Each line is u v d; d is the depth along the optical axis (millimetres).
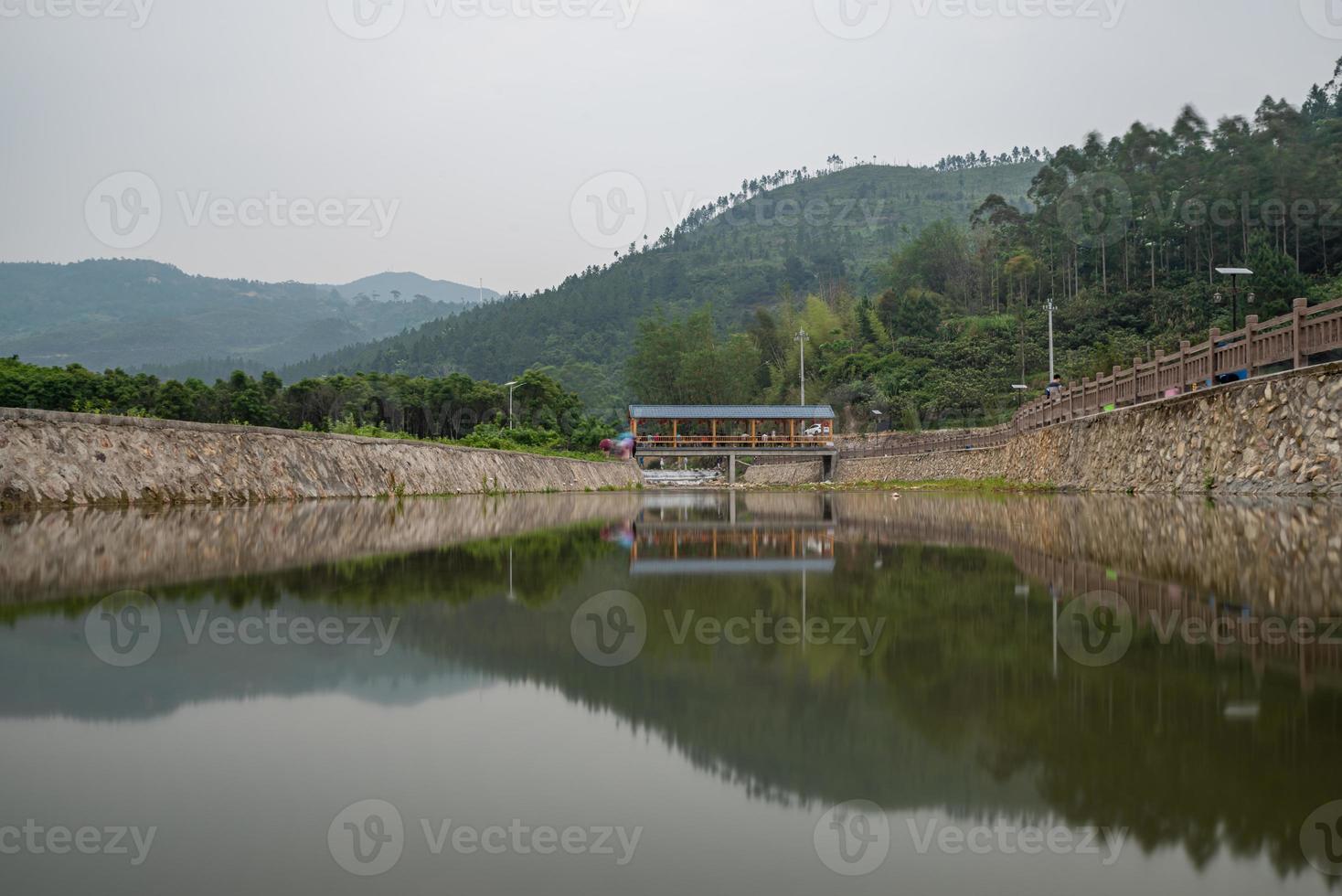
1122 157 66938
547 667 3764
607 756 2662
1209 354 14344
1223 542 7922
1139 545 8188
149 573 6801
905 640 4199
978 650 3934
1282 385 11719
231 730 2938
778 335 90875
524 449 40625
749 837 2131
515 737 2852
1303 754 2518
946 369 60062
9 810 2289
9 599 5547
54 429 14086
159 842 2111
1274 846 2018
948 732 2785
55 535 9633
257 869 1963
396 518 14008
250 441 18500
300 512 14602
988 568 7211
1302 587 5441
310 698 3311
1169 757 2514
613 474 46500
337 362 170500
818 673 3578
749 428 61969
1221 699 3057
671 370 80938
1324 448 10711
